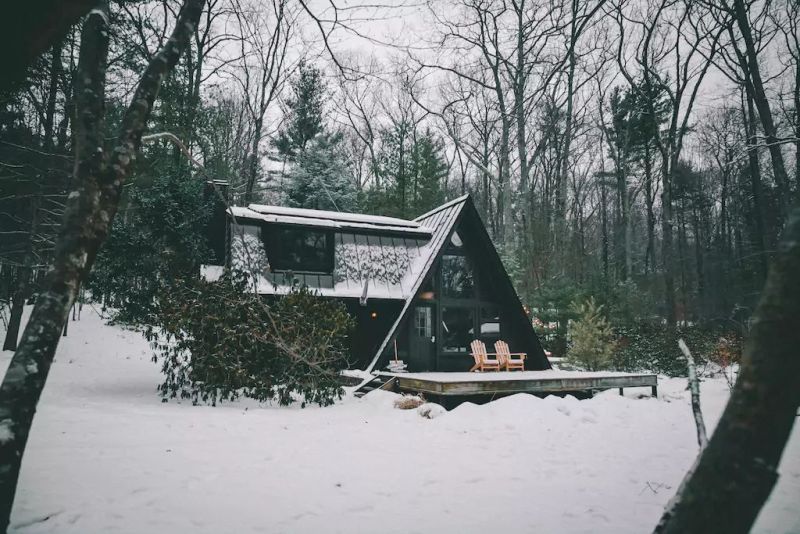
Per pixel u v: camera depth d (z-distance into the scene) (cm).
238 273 1180
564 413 1088
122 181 365
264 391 1135
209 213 1869
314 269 1647
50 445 661
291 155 3522
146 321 1717
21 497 472
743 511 144
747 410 146
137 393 1216
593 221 4712
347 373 1488
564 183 3139
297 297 1212
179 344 1161
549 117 3316
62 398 1055
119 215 2105
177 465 607
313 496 524
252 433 817
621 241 4322
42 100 1530
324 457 684
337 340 1232
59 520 430
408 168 3562
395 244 1789
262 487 544
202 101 2508
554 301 2458
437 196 3488
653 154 3725
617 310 2411
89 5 260
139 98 381
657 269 4162
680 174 3791
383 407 1148
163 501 488
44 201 1561
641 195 4484
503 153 2695
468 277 1806
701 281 3403
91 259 348
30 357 312
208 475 576
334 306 1309
